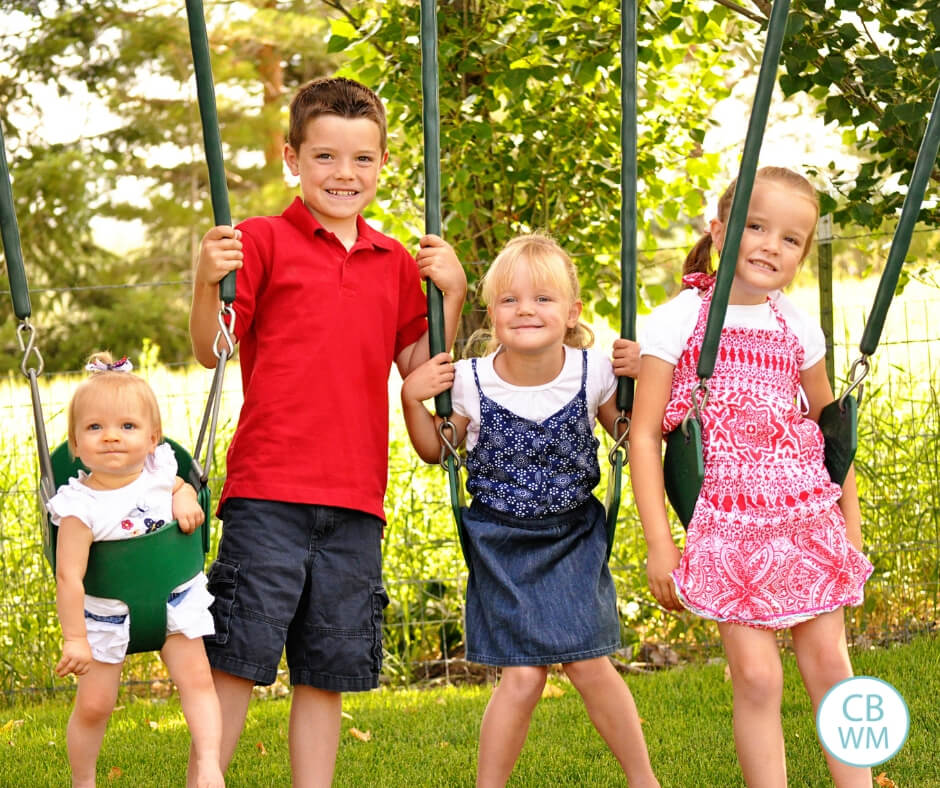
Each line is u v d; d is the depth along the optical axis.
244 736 3.75
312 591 2.77
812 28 4.05
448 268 2.81
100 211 19.53
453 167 4.51
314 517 2.75
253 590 2.70
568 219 4.75
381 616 2.89
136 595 2.54
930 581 4.47
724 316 2.46
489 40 4.34
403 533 4.55
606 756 3.37
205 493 2.61
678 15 4.39
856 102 4.22
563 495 2.75
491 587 2.71
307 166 2.83
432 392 2.75
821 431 2.74
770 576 2.57
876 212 4.36
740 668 2.57
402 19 4.46
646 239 5.12
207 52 2.51
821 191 4.30
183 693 2.63
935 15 3.92
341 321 2.80
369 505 2.81
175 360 19.34
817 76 4.09
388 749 3.57
